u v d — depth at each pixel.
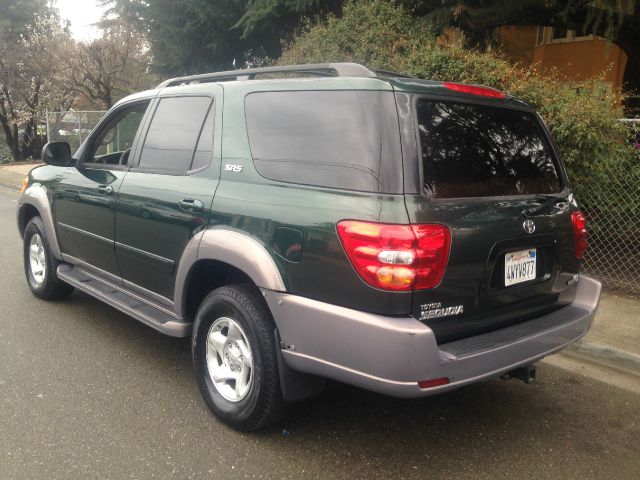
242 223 3.24
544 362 4.74
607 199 6.61
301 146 3.14
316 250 2.86
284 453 3.19
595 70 15.38
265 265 3.05
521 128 3.52
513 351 2.97
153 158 4.13
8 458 3.03
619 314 5.64
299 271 2.94
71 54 21.59
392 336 2.61
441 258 2.73
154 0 12.67
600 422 3.76
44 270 5.49
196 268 3.57
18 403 3.62
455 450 3.31
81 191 4.70
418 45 8.03
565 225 3.53
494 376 2.93
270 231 3.08
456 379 2.74
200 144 3.75
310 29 9.84
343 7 9.30
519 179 3.37
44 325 5.00
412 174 2.75
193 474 2.97
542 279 3.39
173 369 4.21
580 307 3.61
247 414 3.25
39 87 23.47
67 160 5.00
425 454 3.25
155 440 3.26
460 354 2.77
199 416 3.54
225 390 3.47
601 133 6.30
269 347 3.13
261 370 3.15
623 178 6.55
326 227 2.83
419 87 2.98
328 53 8.77
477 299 2.96
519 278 3.22
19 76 23.44
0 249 7.85
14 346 4.53
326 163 2.99
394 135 2.78
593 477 3.12
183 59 13.03
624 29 9.43
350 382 2.79
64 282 5.50
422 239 2.65
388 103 2.84
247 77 3.72
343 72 3.14
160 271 3.90
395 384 2.64
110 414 3.53
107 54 21.22
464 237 2.83
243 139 3.48
